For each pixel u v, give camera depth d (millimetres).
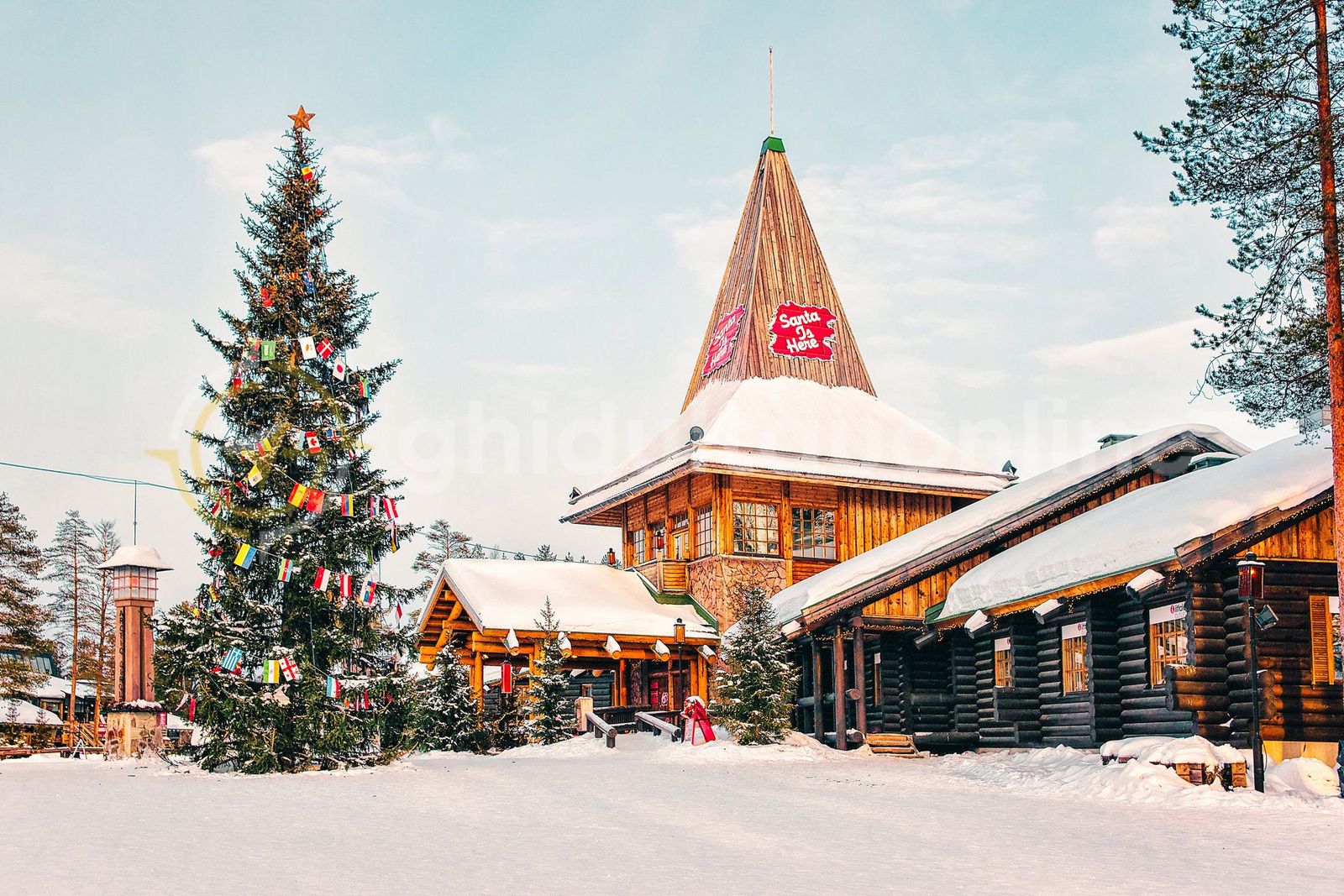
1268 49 20047
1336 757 20516
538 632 33031
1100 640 23719
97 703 59031
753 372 41094
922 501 39531
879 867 11711
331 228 25016
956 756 26875
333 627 23391
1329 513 21391
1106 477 28781
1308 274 19891
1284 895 10438
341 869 11070
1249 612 18453
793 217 43656
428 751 31062
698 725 28469
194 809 15867
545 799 17438
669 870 11391
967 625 26281
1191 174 20516
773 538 37625
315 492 22859
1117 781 18375
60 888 9789
